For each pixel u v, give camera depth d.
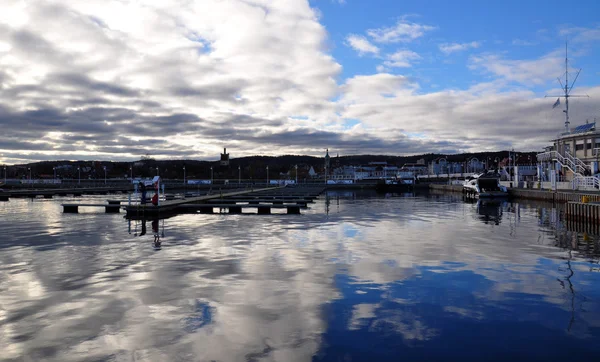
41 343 8.06
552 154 62.81
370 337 8.39
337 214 38.22
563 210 40.59
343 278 13.11
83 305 10.38
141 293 11.46
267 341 8.18
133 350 7.75
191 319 9.39
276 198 63.41
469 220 31.84
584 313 9.73
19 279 13.03
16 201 63.75
